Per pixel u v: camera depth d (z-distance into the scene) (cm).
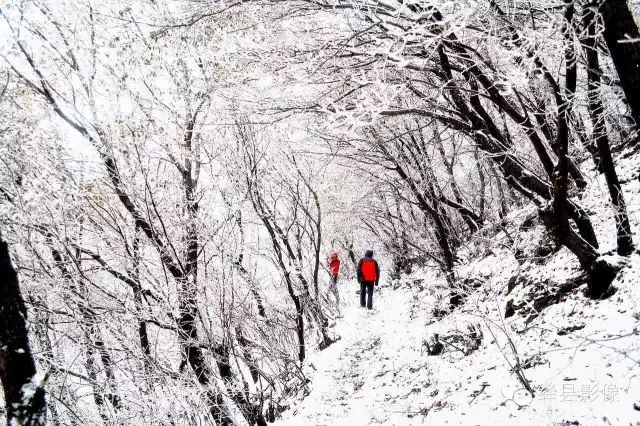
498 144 629
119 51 662
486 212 1495
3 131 626
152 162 766
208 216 812
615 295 565
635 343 459
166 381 672
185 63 733
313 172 1466
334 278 1822
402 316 1330
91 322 690
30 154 645
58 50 662
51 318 694
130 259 718
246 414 768
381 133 1131
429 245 1502
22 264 670
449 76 581
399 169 1175
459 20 470
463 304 1021
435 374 742
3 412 428
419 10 512
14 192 637
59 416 654
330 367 1114
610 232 673
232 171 992
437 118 655
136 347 710
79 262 698
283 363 1088
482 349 730
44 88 651
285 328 1191
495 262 1122
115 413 686
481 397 569
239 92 751
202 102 768
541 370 538
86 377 660
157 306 699
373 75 612
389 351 1041
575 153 883
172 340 763
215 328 773
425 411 623
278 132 932
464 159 1728
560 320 619
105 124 667
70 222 670
